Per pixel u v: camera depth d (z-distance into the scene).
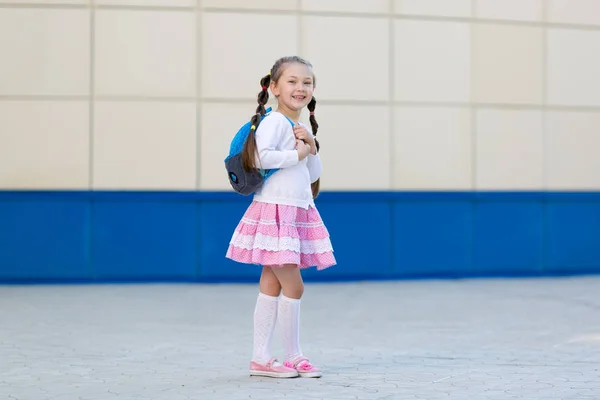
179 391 7.67
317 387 7.83
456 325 11.74
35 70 16.08
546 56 17.61
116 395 7.50
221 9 16.41
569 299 14.29
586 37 17.77
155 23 16.27
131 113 16.25
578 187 17.77
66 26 16.12
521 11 17.45
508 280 17.02
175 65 16.31
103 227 16.27
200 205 16.44
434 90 17.11
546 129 17.62
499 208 17.44
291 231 8.16
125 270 16.34
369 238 16.89
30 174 16.09
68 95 16.14
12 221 16.11
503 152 17.44
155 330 11.30
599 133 17.83
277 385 7.93
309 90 8.51
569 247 17.73
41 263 16.17
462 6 17.19
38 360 9.24
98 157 16.20
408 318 12.36
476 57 17.27
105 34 16.17
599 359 9.29
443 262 17.20
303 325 11.77
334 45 16.73
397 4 16.94
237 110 16.48
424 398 7.34
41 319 12.18
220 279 16.50
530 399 7.30
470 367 8.84
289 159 8.15
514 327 11.55
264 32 16.53
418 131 17.05
